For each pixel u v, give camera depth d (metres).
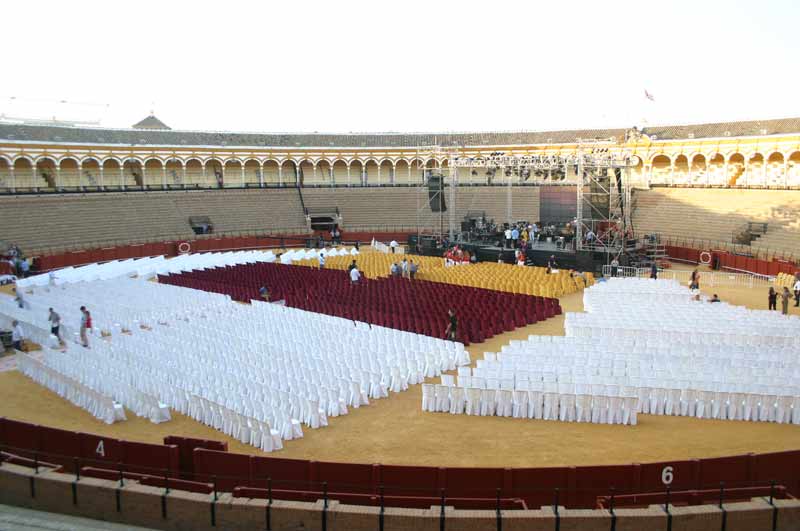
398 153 90.62
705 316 33.31
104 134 81.19
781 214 58.66
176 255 70.00
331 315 39.06
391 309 38.62
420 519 14.10
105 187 78.19
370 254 63.28
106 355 29.56
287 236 77.88
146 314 37.16
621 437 20.67
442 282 47.88
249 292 44.59
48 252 62.56
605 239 58.09
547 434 21.06
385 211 84.50
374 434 21.30
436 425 22.03
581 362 25.41
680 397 22.50
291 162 91.38
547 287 43.59
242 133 92.12
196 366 26.28
